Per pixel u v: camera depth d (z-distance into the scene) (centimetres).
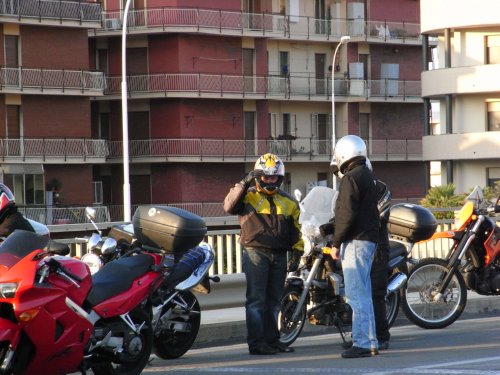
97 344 1382
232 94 9262
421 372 1400
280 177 1683
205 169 9244
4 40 8050
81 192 8475
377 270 1670
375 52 10469
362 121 10425
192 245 1567
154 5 8975
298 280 1711
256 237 1670
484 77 8544
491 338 1752
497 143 8575
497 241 1933
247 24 9344
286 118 10006
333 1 10200
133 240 1662
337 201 1589
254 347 1670
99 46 9131
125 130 7412
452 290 1920
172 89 8956
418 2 10706
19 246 1221
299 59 10019
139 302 1441
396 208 1903
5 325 1200
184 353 1667
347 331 1725
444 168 9106
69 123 8394
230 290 2067
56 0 8206
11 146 8081
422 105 10794
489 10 8425
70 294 1283
